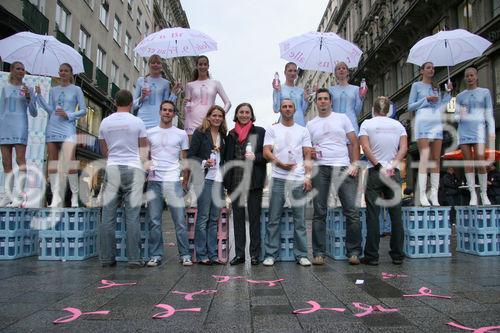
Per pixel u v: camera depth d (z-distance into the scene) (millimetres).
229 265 4668
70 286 3496
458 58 6027
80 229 5062
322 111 4973
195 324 2430
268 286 3496
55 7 16625
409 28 22719
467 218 5551
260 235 4992
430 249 5152
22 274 4070
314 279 3801
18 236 5246
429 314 2617
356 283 3576
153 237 4750
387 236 7734
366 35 31188
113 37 24016
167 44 5746
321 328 2355
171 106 4926
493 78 15305
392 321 2480
